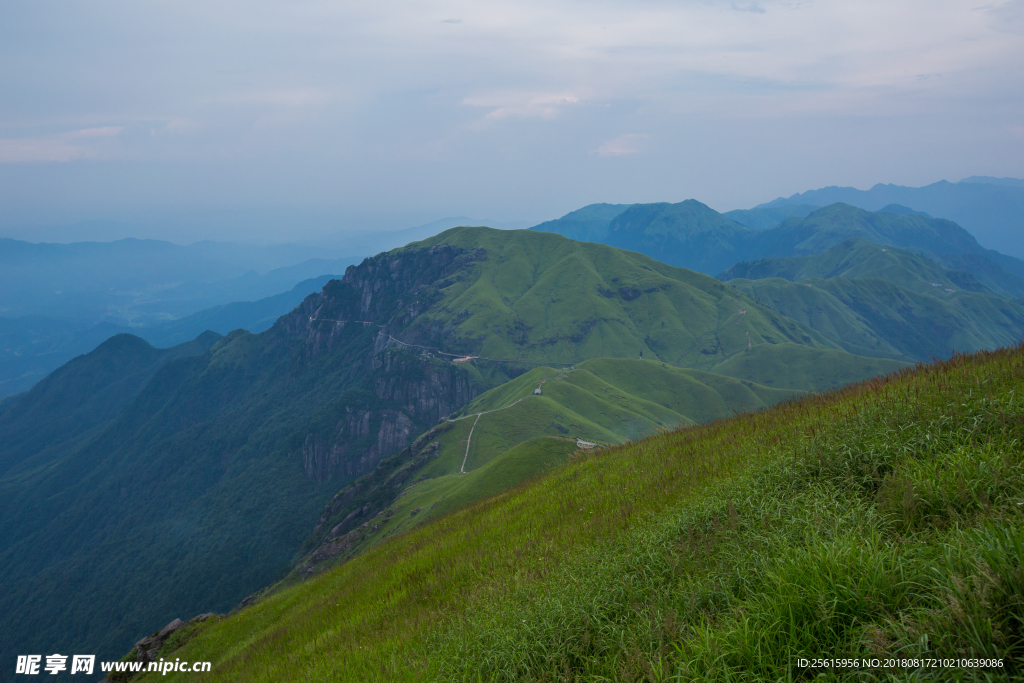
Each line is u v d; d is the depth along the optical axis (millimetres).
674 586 7629
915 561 5484
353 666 11031
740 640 5375
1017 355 10617
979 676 4262
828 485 8406
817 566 5652
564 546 12000
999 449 7230
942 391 9781
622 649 6598
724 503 9477
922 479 7129
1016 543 4906
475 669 8016
